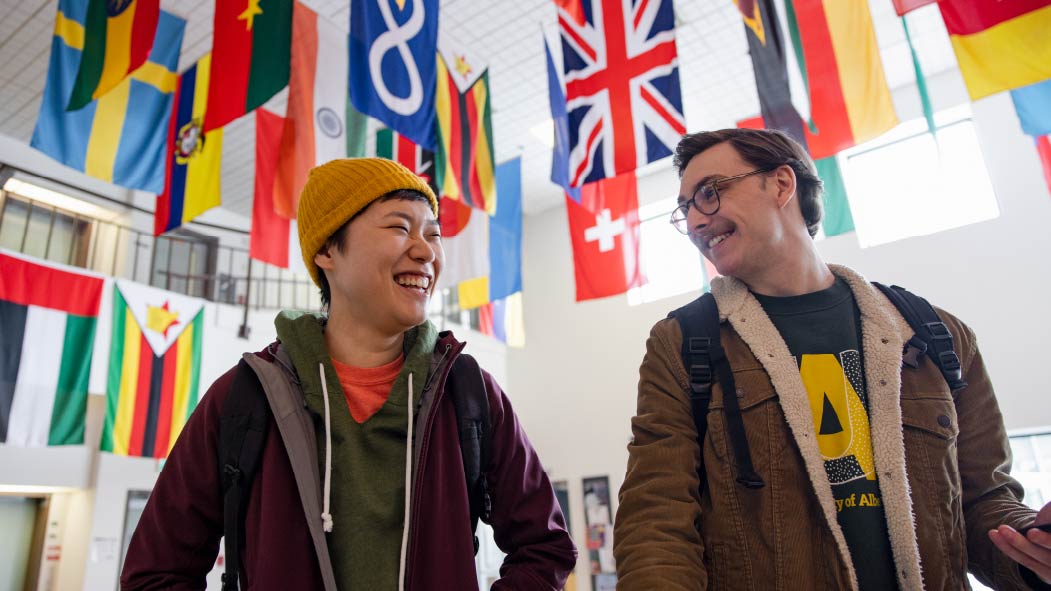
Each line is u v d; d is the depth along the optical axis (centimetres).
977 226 646
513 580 112
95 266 713
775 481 103
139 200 749
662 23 302
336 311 125
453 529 108
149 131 381
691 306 123
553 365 906
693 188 123
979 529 108
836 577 95
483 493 119
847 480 103
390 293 118
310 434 109
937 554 97
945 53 675
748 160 120
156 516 109
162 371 576
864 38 326
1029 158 636
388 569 103
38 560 579
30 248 682
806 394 106
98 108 361
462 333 882
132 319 567
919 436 104
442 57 424
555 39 624
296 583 97
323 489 106
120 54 318
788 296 120
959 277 643
